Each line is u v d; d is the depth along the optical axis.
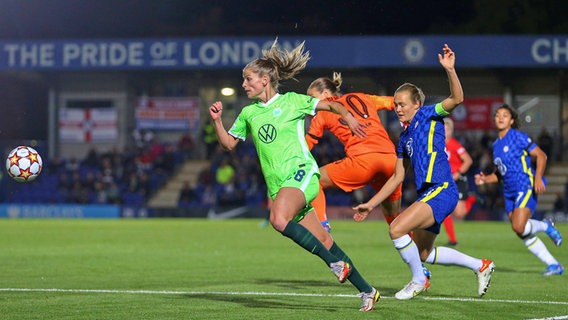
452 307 22.66
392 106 31.73
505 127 34.09
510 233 64.88
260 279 30.33
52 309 22.23
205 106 110.88
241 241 53.62
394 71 107.06
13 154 26.42
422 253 24.81
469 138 106.50
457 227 76.00
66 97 111.50
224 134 22.67
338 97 31.75
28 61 103.88
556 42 96.19
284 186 21.56
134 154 106.94
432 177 23.64
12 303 23.42
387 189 24.30
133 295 25.36
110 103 111.50
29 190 105.94
